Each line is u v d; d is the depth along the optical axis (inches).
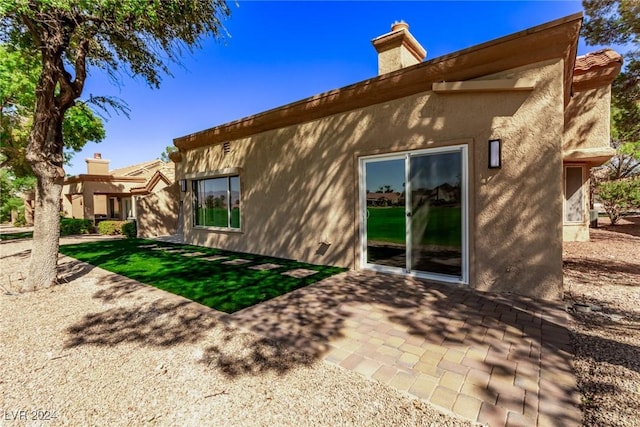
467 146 221.3
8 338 159.5
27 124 571.5
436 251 242.7
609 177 786.2
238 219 419.8
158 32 258.8
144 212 650.8
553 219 193.3
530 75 198.4
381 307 189.0
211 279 264.7
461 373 116.6
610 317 167.6
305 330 158.7
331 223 307.4
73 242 550.3
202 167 471.2
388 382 112.7
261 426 93.7
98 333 163.9
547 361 123.7
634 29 355.6
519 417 93.0
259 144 379.2
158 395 110.3
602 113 400.8
